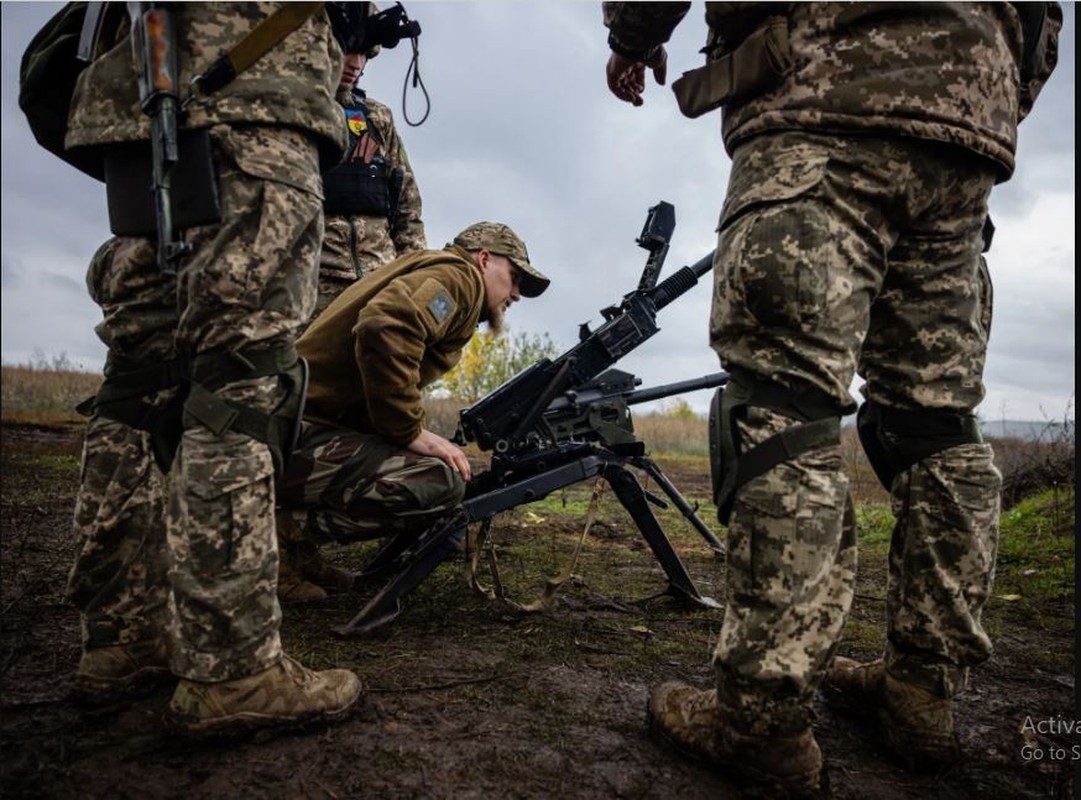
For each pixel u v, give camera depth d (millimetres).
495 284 2459
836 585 1280
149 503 1501
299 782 1295
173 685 1594
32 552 2811
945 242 1415
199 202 1318
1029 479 4625
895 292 1456
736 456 1295
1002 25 1338
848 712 1649
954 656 1409
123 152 1422
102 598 1487
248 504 1354
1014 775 1454
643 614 2363
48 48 1504
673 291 2457
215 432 1334
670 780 1354
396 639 2031
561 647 2023
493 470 2299
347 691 1529
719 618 2348
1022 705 1771
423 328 2084
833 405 1273
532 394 2320
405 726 1510
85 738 1408
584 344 2350
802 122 1258
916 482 1450
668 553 2432
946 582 1407
